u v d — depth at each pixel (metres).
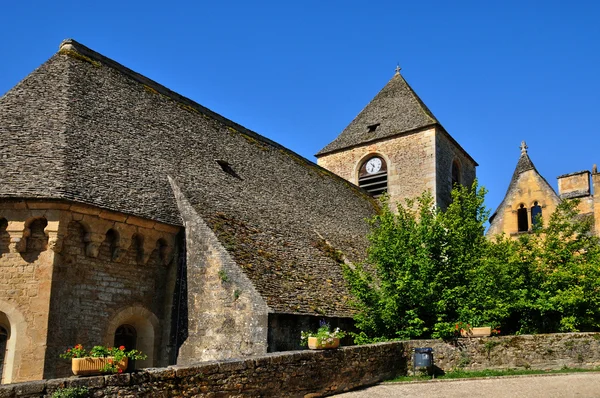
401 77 33.12
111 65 16.17
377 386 10.52
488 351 12.37
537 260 16.33
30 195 9.97
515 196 25.91
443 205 27.50
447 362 12.23
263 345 10.63
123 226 11.33
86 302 10.52
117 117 14.33
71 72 14.14
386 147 29.23
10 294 9.86
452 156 29.84
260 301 10.96
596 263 15.25
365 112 32.34
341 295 14.19
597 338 12.65
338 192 24.39
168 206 12.77
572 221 21.86
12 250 10.03
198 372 7.33
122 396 6.42
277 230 15.27
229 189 15.67
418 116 29.08
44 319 9.70
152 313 11.88
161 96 17.45
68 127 12.27
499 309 13.74
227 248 11.96
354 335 13.21
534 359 12.37
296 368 8.95
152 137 15.01
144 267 11.87
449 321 13.58
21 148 11.17
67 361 9.97
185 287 12.20
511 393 9.70
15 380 9.43
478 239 15.40
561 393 9.57
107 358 6.53
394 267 14.03
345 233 19.78
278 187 19.08
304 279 13.44
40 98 12.82
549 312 15.30
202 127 18.30
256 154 20.20
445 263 14.08
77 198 10.42
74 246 10.49
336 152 31.22
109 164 12.34
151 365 11.62
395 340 12.45
